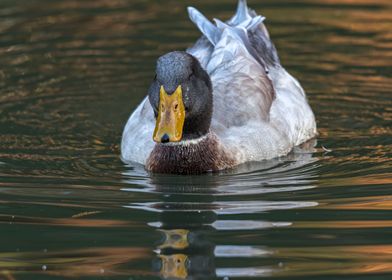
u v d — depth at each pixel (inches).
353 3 842.8
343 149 563.8
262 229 425.7
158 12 831.7
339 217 438.9
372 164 526.9
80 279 374.6
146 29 791.1
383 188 479.5
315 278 371.6
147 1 863.1
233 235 418.9
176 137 470.9
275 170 522.9
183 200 469.7
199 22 613.0
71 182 502.3
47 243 413.4
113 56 740.0
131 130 557.0
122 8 844.6
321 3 845.2
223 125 536.7
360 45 750.5
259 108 557.9
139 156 535.8
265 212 448.5
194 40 762.8
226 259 391.5
